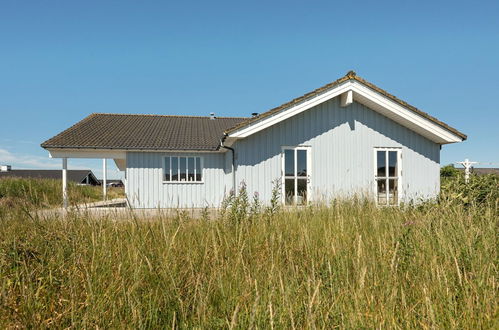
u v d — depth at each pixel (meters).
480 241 3.61
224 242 3.99
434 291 2.67
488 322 2.25
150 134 16.17
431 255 3.38
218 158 15.08
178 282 2.70
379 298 2.50
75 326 2.11
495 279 2.80
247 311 2.30
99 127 16.66
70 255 3.10
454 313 2.38
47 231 3.70
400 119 10.62
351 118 10.74
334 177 10.51
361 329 2.09
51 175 45.16
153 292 2.60
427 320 2.27
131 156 14.41
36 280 2.61
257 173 10.16
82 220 4.07
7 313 2.17
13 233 3.77
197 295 2.56
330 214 6.10
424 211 5.99
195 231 4.34
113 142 14.41
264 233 4.43
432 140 11.10
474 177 7.27
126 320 2.21
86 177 45.97
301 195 10.24
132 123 18.14
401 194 10.75
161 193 14.61
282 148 10.34
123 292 2.41
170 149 14.34
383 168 10.82
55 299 2.43
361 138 10.75
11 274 2.71
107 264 2.93
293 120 10.44
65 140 14.07
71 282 2.46
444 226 4.28
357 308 2.28
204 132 17.39
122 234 3.76
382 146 10.83
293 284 2.74
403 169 10.88
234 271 3.01
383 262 3.15
